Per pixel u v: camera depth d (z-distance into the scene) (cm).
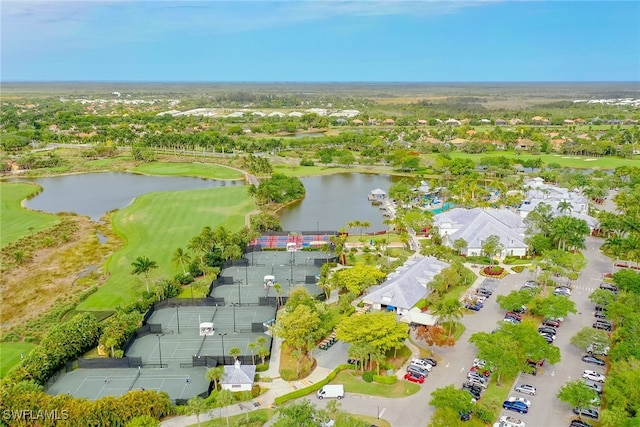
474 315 14150
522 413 9944
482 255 18825
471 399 9556
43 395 9906
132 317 13262
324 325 12544
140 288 15588
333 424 9288
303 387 10988
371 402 10381
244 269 17738
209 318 14238
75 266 18625
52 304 15425
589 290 15725
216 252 18062
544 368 11556
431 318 13300
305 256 18975
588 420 9725
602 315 13838
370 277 15012
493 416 9606
